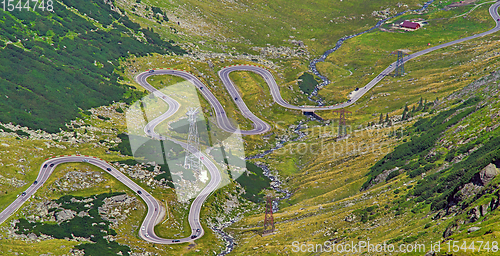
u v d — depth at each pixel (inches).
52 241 5625.0
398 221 5403.5
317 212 6752.0
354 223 5959.6
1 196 6245.1
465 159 6087.6
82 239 5777.6
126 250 5733.3
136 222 6382.9
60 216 6063.0
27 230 5708.7
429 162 6722.4
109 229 6072.8
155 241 6107.3
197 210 6850.4
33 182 6589.6
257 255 5880.9
